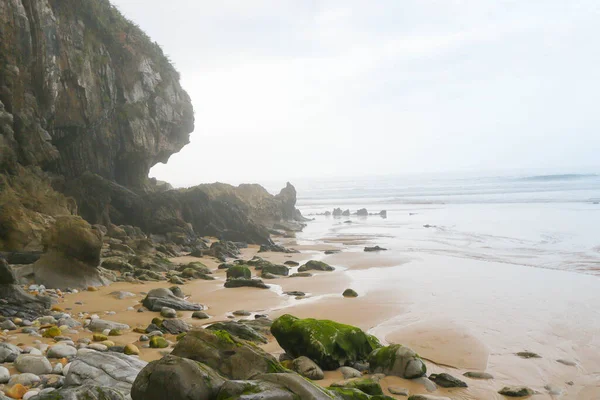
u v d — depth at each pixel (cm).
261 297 1764
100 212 3406
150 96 4747
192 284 2020
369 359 1051
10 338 1032
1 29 2864
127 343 1084
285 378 620
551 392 950
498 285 1967
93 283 1786
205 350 755
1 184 2473
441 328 1373
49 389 686
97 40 4119
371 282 2086
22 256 1881
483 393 940
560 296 1758
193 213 3950
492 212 5441
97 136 4094
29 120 3109
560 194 7338
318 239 4091
